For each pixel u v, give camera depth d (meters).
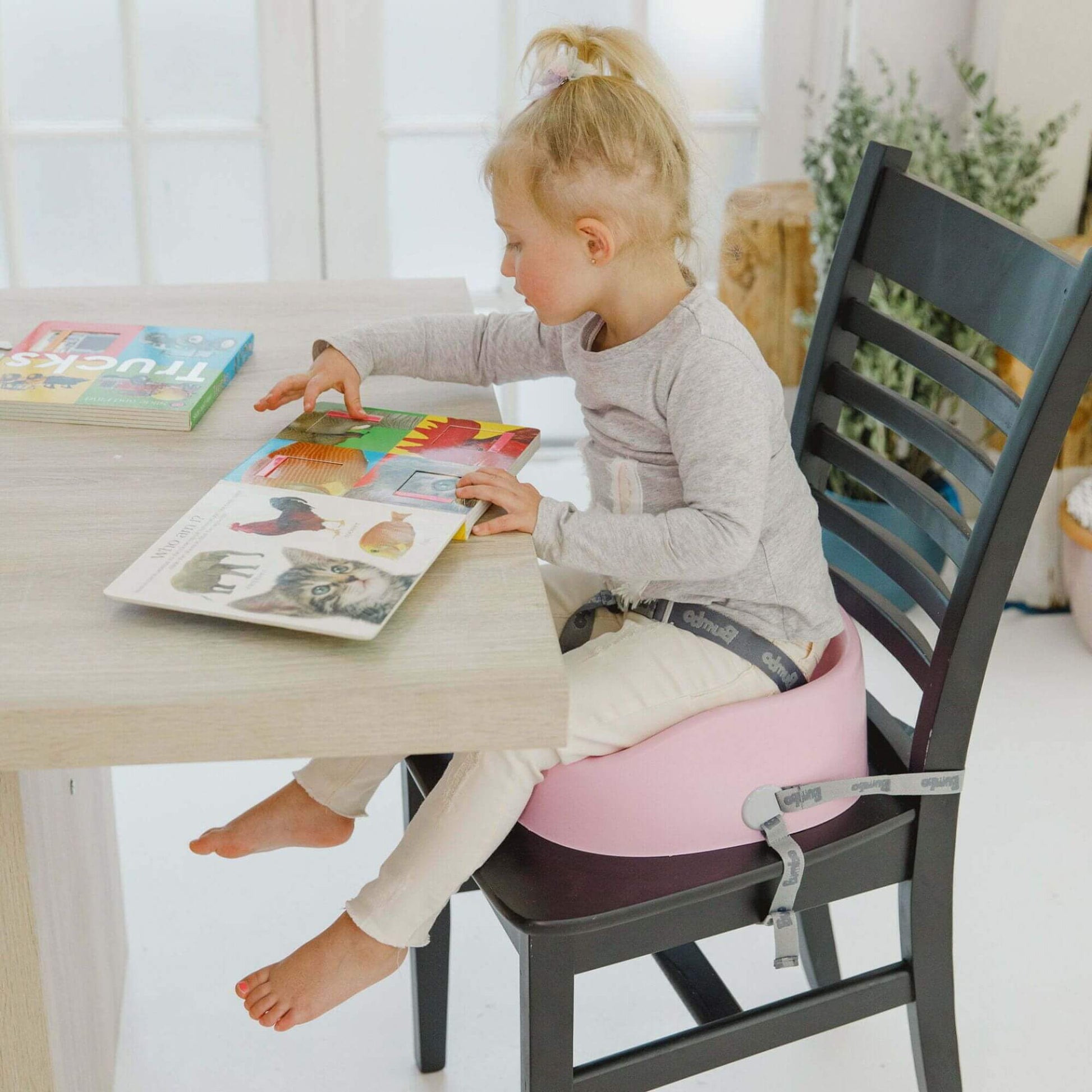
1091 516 2.11
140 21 2.38
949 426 1.12
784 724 1.02
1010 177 2.24
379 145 2.54
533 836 1.04
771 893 1.02
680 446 1.07
